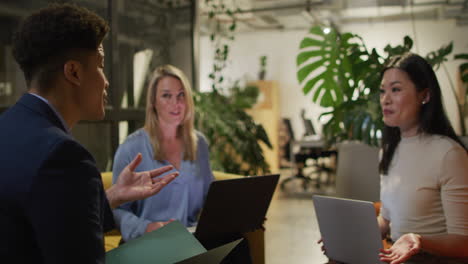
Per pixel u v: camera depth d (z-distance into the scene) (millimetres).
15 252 777
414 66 1664
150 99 2191
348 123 2900
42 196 743
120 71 3150
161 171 1329
